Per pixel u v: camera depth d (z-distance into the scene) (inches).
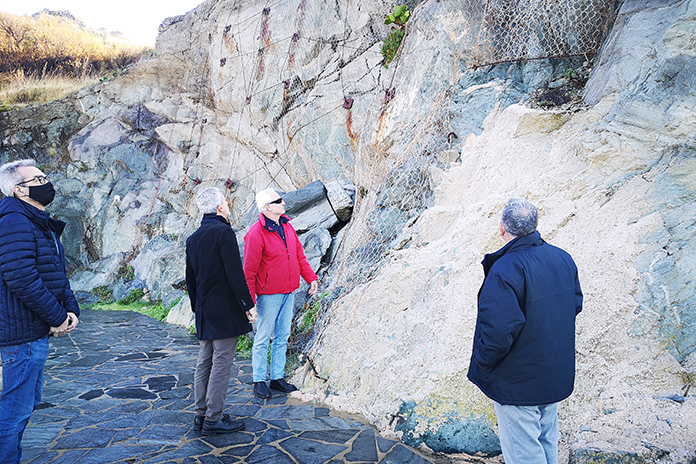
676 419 88.9
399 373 129.8
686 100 117.6
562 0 164.1
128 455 107.2
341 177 304.5
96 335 254.8
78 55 655.8
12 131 503.8
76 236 457.7
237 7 410.3
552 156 140.7
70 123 516.4
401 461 104.7
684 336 100.3
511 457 77.5
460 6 191.2
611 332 106.9
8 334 85.8
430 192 180.2
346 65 304.5
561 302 77.8
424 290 141.1
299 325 196.9
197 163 445.7
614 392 100.7
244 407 139.0
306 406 139.8
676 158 115.6
